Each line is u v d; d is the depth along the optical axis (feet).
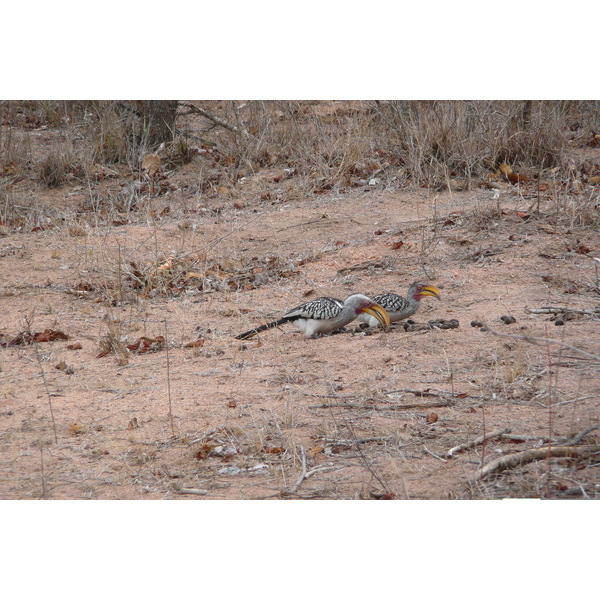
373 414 28.17
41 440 27.76
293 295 44.52
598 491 21.74
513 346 32.96
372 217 55.31
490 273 43.50
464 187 58.39
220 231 56.54
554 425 25.81
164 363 35.40
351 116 74.33
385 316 36.55
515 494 21.89
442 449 25.13
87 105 83.35
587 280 41.57
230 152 72.18
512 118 62.90
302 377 32.24
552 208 51.96
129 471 25.35
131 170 71.87
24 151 76.28
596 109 72.28
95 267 50.52
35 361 36.63
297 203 60.54
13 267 51.62
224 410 29.53
